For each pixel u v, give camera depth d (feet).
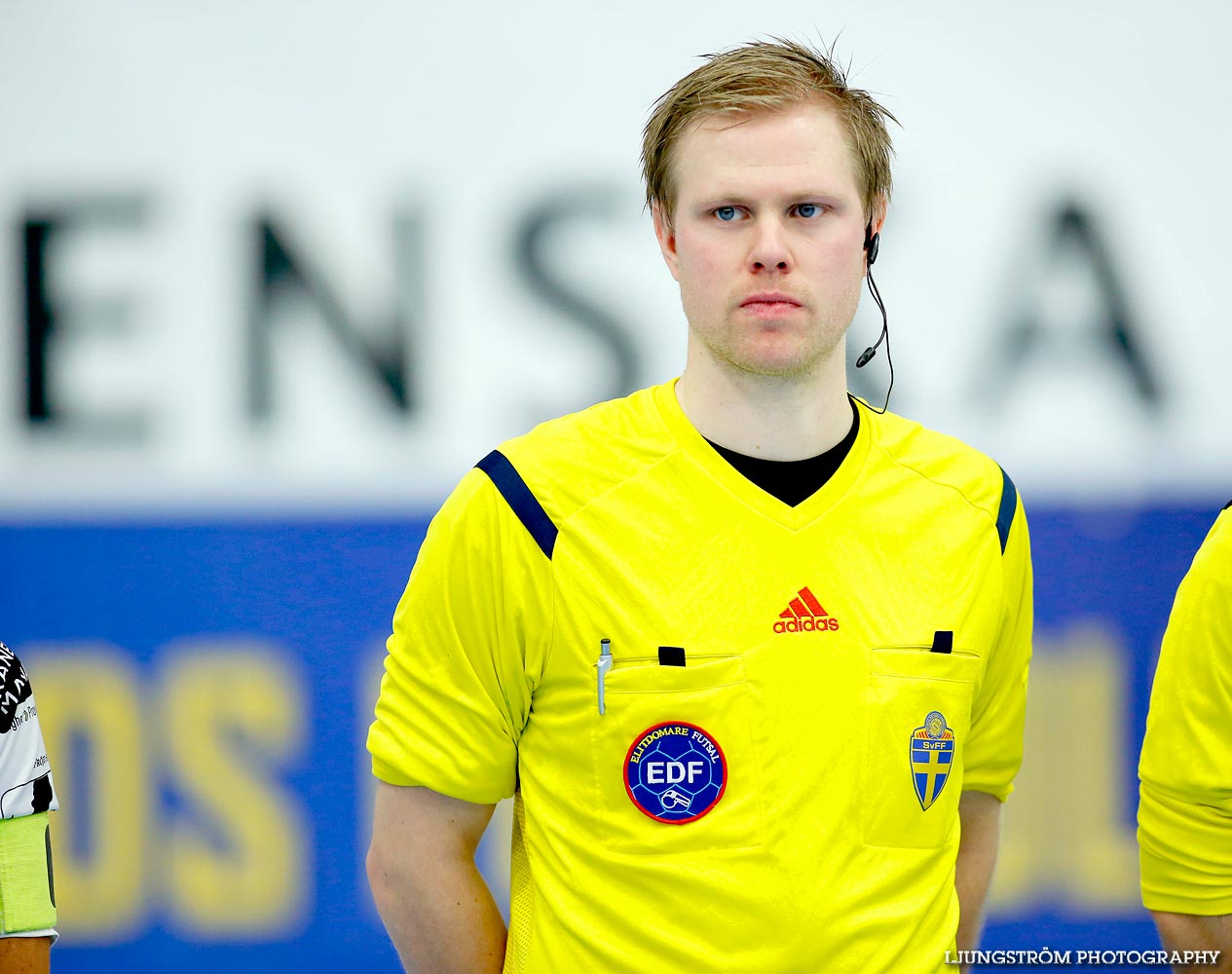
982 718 16.11
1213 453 33.37
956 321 33.40
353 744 33.58
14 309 33.35
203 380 33.55
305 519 33.63
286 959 33.17
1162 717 16.90
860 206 14.35
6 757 15.93
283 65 33.50
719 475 14.44
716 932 13.57
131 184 33.42
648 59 33.60
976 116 33.55
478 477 14.74
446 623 14.57
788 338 13.87
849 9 33.58
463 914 15.38
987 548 15.12
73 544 33.42
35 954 15.92
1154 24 33.50
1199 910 16.80
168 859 33.22
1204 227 33.42
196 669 33.53
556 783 14.42
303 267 33.53
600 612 14.11
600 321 33.45
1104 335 33.47
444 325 33.58
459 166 33.58
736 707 13.84
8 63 33.27
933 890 14.37
